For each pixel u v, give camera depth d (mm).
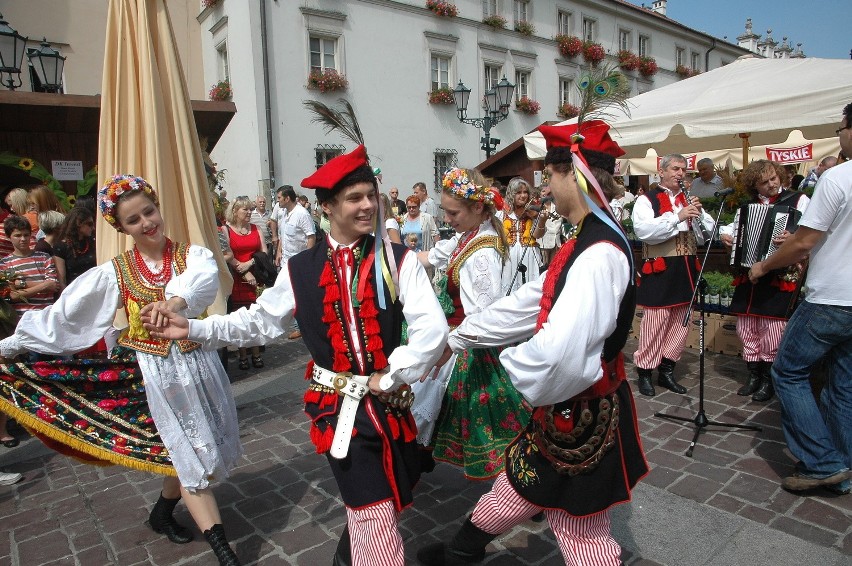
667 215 4250
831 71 4863
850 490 2877
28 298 4215
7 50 6527
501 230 2750
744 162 6348
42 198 5273
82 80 12570
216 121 6656
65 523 2932
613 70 2021
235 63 12820
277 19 12375
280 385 5059
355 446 1817
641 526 2670
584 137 1755
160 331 1910
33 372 2359
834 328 2695
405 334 2518
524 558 2463
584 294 1550
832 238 2660
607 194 1734
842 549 2443
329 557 2545
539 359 1542
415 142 14781
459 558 2232
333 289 1841
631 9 19953
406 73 14469
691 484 3049
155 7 3420
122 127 3320
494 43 16297
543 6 17484
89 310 2326
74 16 12383
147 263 2393
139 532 2812
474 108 15984
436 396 2641
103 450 2352
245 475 3371
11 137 6438
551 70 17922
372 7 13703
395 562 1790
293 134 12742
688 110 5109
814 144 7715
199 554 2611
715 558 2414
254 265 5457
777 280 4102
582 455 1698
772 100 4637
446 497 3002
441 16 14930
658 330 4391
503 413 2496
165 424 2297
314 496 3098
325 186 1762
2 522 2965
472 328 1957
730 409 4094
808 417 2850
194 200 3494
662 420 3945
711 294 5453
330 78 12953
